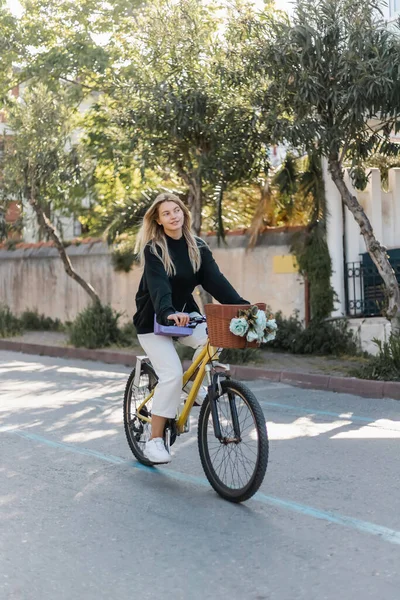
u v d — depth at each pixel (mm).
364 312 15195
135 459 7016
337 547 4730
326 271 15273
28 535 5051
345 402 10383
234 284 16953
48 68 19438
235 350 13781
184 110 13398
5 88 20344
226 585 4211
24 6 20094
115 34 19688
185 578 4316
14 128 17562
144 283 5945
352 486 6062
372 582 4188
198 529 5109
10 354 17453
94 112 18156
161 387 5953
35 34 20047
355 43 11086
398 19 12031
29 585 4258
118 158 16719
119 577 4352
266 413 9469
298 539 4883
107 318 17219
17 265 23172
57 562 4582
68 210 22922
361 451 7277
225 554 4656
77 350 16703
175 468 6668
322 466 6707
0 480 6383
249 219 17609
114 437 7949
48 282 22172
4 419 8984
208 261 5949
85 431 8281
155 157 14633
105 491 6023
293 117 12242
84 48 19297
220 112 13633
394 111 12016
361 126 11742
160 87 13477
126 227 17719
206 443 5930
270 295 16281
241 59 12203
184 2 13977
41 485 6215
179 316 5504
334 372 12430
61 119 17609
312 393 11289
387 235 15750
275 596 4051
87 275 20812
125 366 14961
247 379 13000
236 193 17375
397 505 5555
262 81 12211
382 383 11023
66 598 4090
